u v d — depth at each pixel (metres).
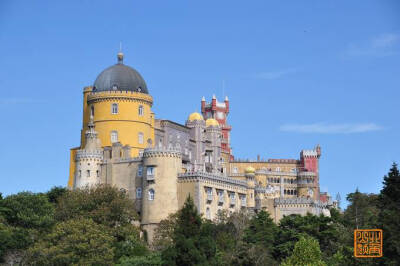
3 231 143.50
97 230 141.75
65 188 182.88
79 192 168.50
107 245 139.00
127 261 138.00
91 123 185.62
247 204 194.75
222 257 134.12
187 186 173.38
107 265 136.50
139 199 175.50
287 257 138.50
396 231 121.19
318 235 158.88
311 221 162.12
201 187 173.25
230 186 186.62
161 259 127.06
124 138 188.62
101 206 161.88
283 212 191.62
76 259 135.38
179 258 121.94
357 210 185.88
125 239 155.50
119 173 180.00
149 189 172.38
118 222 163.00
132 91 191.62
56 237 141.25
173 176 173.38
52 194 180.12
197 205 171.12
